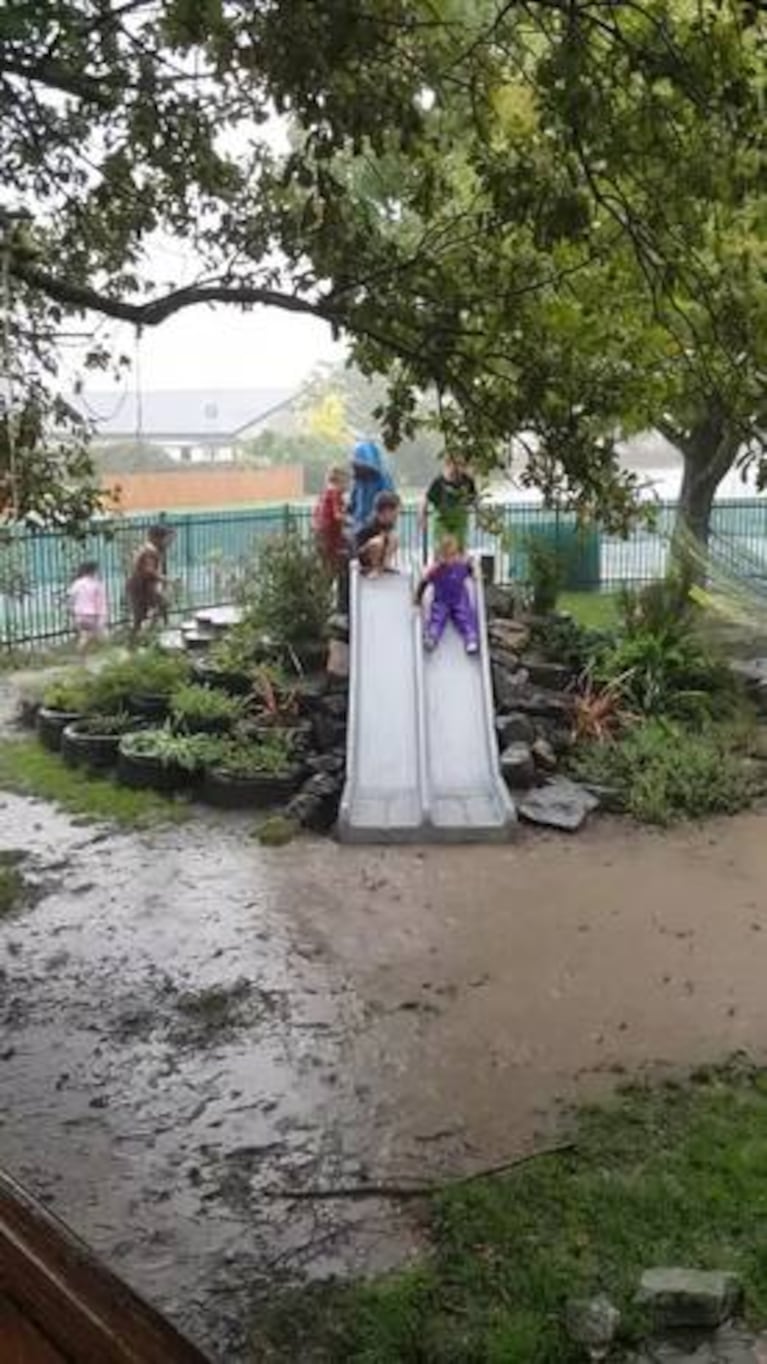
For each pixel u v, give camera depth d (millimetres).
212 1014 6762
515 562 18062
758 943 7625
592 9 4719
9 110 5699
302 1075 6094
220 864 9188
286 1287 4527
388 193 6664
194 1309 4414
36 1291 906
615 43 4422
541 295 5969
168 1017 6730
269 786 10367
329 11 4145
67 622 17312
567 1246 4660
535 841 9641
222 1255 4719
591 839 9695
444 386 6180
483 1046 6363
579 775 10711
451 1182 5125
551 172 4961
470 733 10875
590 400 6062
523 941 7715
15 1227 956
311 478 38469
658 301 5457
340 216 5613
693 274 5285
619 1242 4676
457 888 8664
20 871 9016
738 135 4465
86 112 5820
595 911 8195
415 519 20828
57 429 8195
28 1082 6027
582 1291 4391
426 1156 5355
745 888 8602
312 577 12945
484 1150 5391
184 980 7195
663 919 8039
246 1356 4168
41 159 5934
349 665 11578
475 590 12070
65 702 12398
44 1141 5504
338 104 4414
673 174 4805
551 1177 5129
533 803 10125
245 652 12453
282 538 15359
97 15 4848
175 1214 4980
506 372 6145
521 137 5090
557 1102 5793
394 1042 6426
